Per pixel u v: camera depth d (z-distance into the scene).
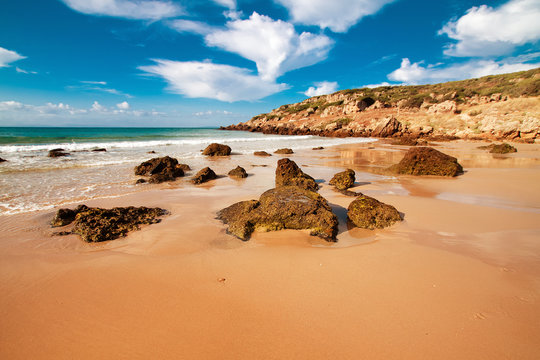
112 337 3.21
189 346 3.08
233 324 3.42
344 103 89.44
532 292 3.99
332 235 6.33
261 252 5.52
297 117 95.62
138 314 3.61
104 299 3.94
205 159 21.47
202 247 5.76
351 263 5.00
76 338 3.21
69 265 4.95
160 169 14.57
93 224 6.47
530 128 35.78
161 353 2.98
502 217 7.55
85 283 4.36
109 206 8.69
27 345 3.10
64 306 3.78
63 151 22.69
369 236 6.41
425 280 4.38
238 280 4.45
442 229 6.71
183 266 4.92
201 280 4.45
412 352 2.95
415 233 6.48
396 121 53.50
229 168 17.08
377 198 9.61
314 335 3.22
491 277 4.43
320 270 4.75
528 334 3.16
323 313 3.60
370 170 16.31
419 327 3.32
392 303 3.79
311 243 6.00
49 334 3.27
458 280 4.36
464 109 58.62
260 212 6.75
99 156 20.48
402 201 9.16
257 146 33.28
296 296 3.99
